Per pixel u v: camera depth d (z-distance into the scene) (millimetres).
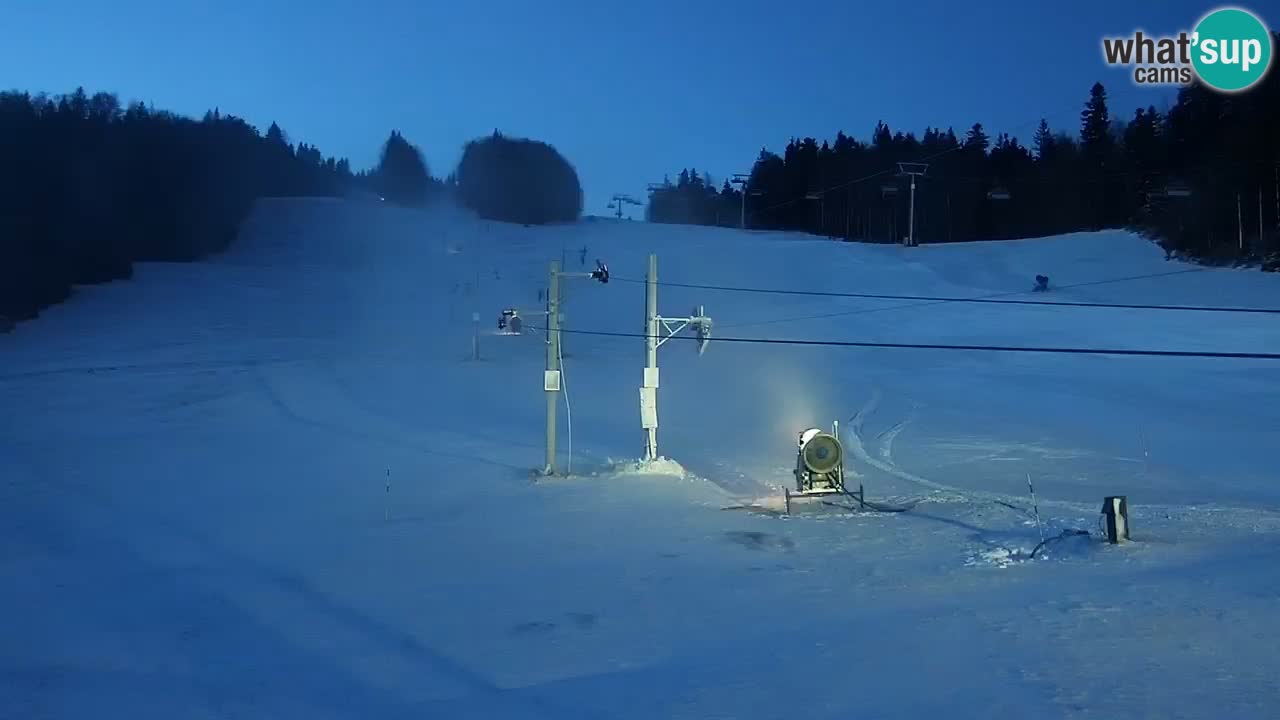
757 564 13773
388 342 62469
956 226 119000
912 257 87625
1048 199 113188
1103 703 6832
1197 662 7734
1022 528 15797
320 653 9758
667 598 11641
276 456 28453
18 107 106562
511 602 11773
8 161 97312
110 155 107000
